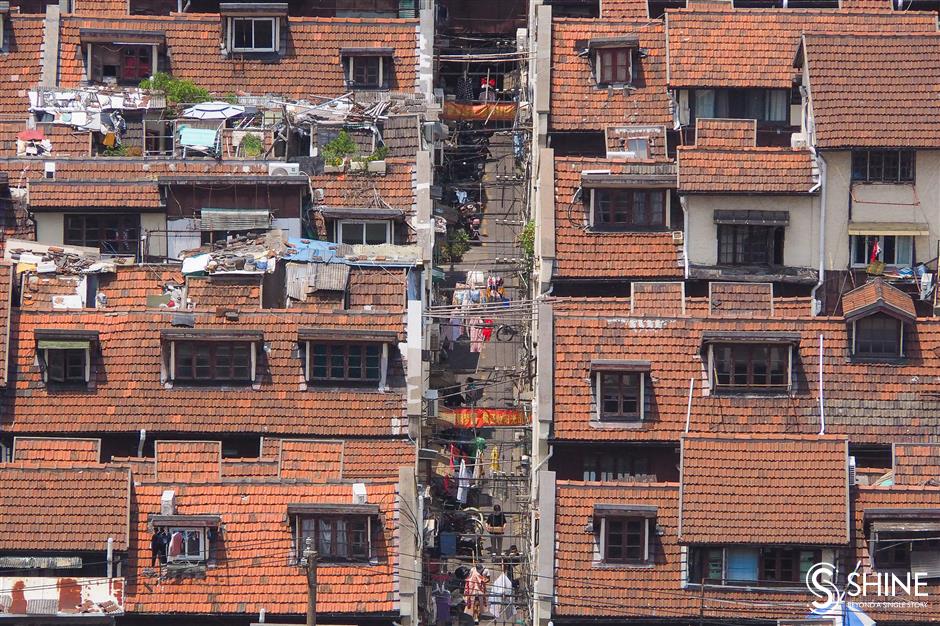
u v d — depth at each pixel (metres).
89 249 119.50
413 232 123.44
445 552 115.81
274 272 117.31
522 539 118.31
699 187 120.44
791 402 113.44
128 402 112.81
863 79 122.88
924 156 121.50
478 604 113.00
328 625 104.44
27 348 113.62
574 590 106.75
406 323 114.38
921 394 113.88
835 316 117.00
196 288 116.25
